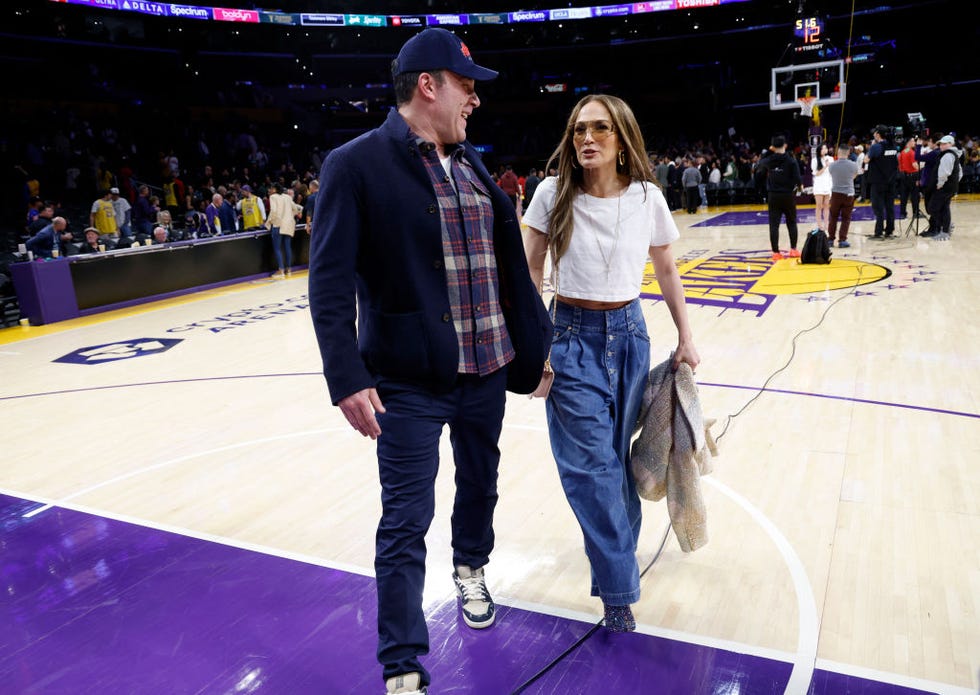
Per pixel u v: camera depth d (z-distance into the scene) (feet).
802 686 6.22
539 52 101.60
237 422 14.28
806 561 8.21
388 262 5.93
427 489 6.15
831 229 32.76
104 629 7.61
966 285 23.00
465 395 6.37
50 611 8.01
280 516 10.10
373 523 9.77
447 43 6.00
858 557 8.23
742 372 15.62
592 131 6.56
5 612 8.04
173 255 31.81
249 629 7.49
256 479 11.44
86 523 10.17
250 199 37.50
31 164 50.55
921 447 11.16
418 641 5.91
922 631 6.89
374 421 5.71
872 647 6.70
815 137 42.75
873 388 14.05
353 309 5.75
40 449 13.44
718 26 99.19
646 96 96.27
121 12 75.61
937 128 95.30
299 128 81.71
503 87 98.78
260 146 74.43
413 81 5.99
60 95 63.41
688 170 58.18
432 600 7.85
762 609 7.37
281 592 8.16
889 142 33.94
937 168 33.55
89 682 6.79
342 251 5.69
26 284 26.81
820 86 46.37
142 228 42.73
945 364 15.29
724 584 7.86
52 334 25.02
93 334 24.57
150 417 14.94
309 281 5.78
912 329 18.25
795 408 13.19
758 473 10.58
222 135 69.87
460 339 6.21
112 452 13.03
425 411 6.15
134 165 59.16
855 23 97.04
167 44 78.84
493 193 6.44
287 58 90.43
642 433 7.45
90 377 18.67
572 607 7.61
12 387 18.13
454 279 6.15
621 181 6.90
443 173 6.12
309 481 11.25
